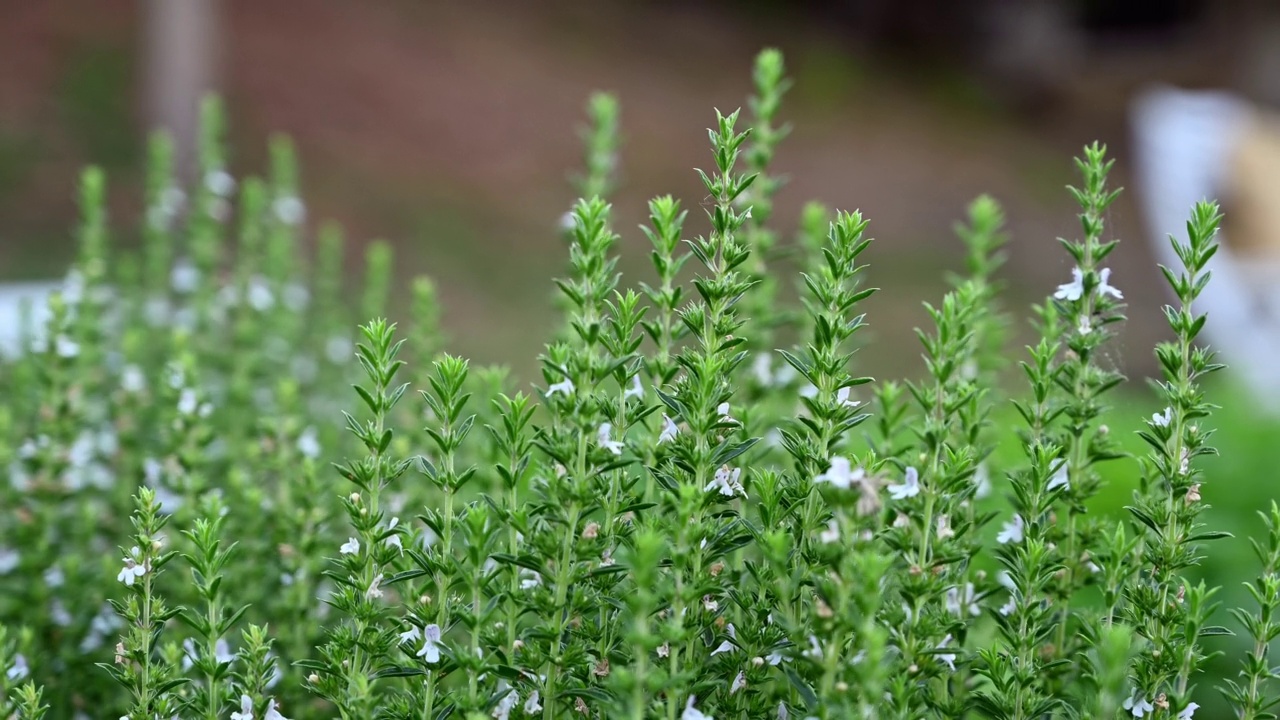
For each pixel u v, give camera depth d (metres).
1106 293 2.20
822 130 19.67
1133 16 22.77
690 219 5.70
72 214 12.67
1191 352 1.99
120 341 4.18
